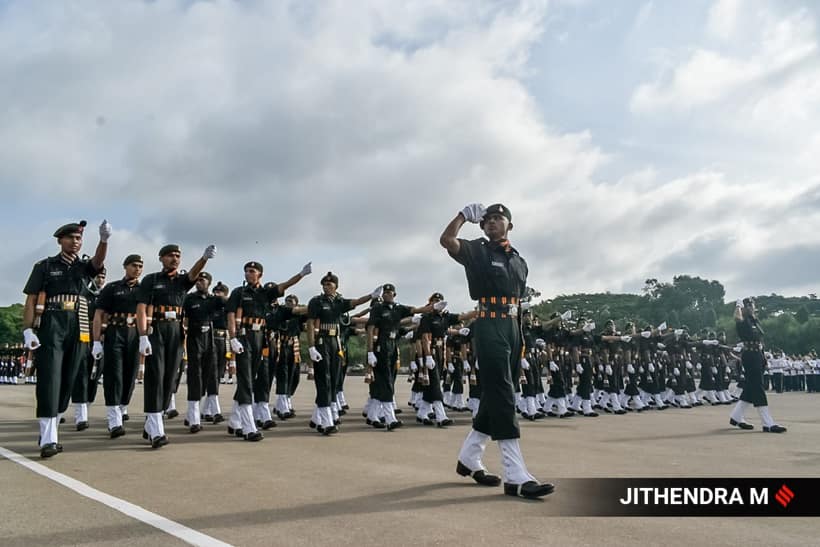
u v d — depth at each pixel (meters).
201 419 13.12
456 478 6.63
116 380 10.26
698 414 17.69
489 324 6.22
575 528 4.68
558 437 10.91
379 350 12.20
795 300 108.88
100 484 6.09
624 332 21.19
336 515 4.92
